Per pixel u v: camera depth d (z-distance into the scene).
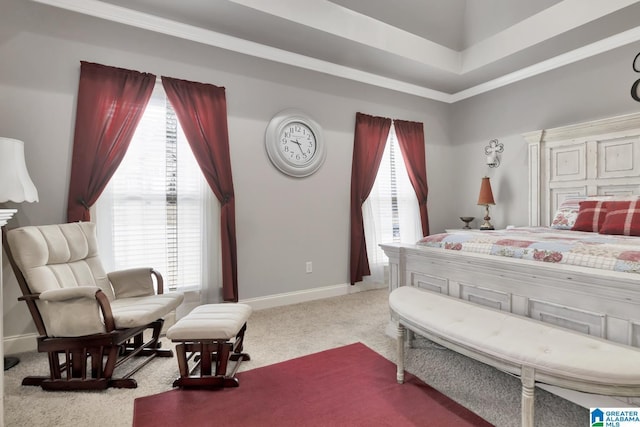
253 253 3.34
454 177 4.87
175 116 3.00
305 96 3.65
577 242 1.81
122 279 2.36
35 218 2.47
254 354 2.26
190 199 3.05
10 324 2.37
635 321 1.32
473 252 2.10
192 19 2.91
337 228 3.85
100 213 2.68
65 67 2.57
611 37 3.28
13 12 2.41
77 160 2.56
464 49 4.09
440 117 4.77
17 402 1.71
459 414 1.60
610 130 3.25
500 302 1.86
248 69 3.32
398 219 4.33
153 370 2.07
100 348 1.84
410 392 1.79
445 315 1.70
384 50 3.52
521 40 3.52
